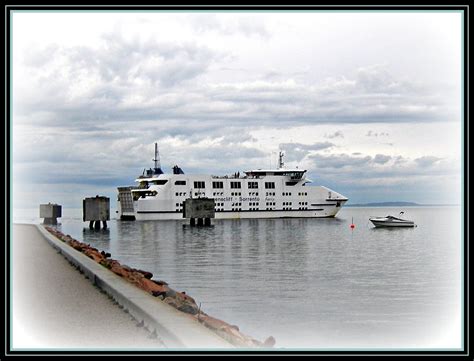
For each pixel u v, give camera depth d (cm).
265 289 5128
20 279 3472
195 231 15562
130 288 2681
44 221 17075
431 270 7050
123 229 16962
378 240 12644
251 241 12100
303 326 3569
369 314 3981
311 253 9394
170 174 19688
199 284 5438
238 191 19950
